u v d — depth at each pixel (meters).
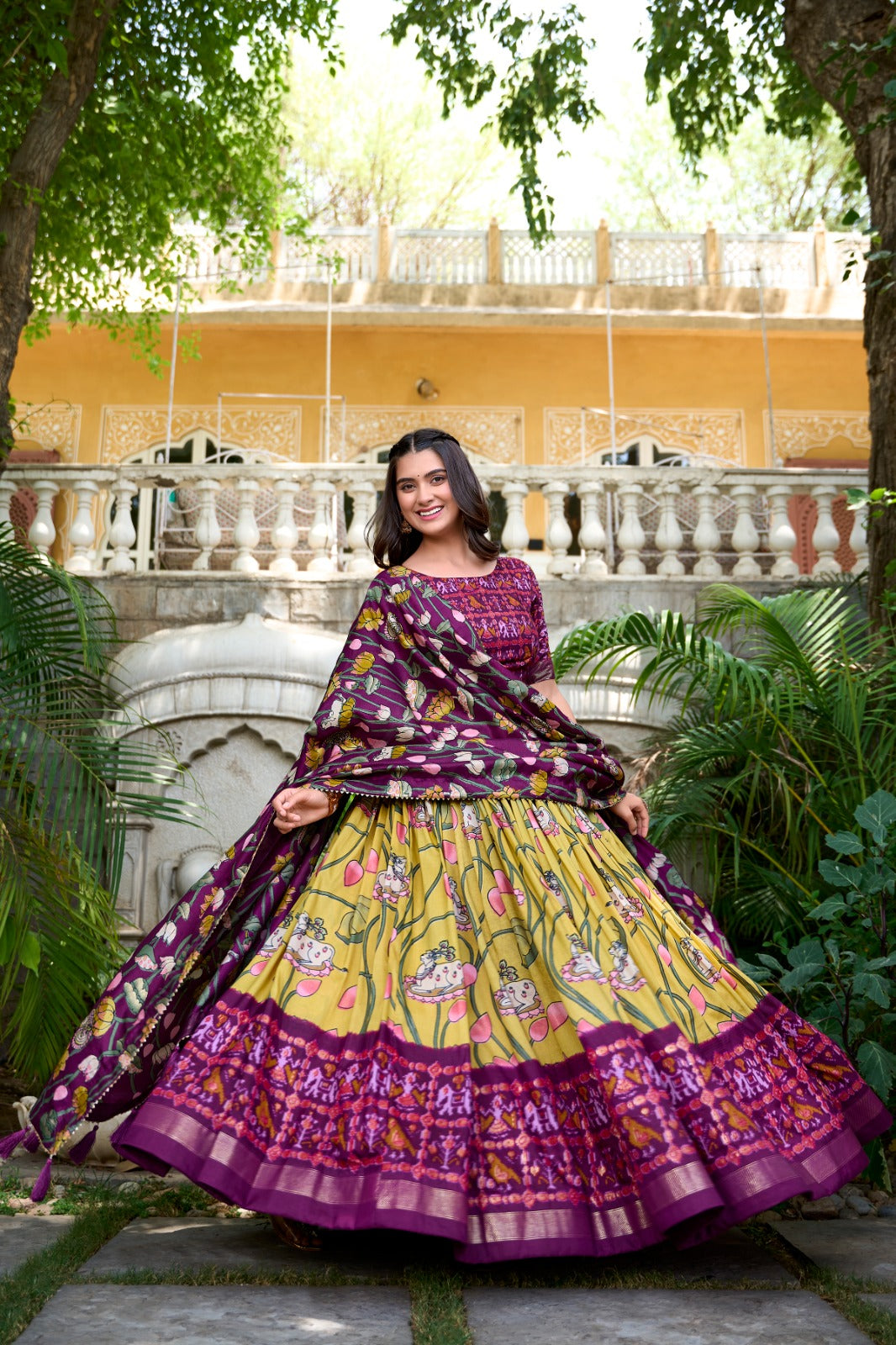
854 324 13.40
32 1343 1.54
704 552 6.64
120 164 7.61
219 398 13.38
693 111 7.68
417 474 2.47
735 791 4.84
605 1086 1.85
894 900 3.31
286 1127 1.88
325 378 13.65
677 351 13.83
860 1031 3.19
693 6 7.11
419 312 13.19
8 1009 5.37
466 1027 1.94
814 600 5.14
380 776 2.20
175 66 7.48
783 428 13.78
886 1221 2.54
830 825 4.56
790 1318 1.68
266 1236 2.20
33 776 4.46
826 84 4.91
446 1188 1.79
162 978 2.15
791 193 18.70
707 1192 1.74
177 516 7.70
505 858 2.13
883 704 4.43
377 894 2.12
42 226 8.09
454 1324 1.60
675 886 2.44
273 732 6.06
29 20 5.40
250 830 2.24
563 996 1.94
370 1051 1.94
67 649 5.41
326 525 6.68
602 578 6.43
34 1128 2.07
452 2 7.03
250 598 6.38
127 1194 2.73
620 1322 1.66
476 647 2.29
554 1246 1.80
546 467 6.65
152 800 4.53
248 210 9.40
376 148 17.67
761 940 5.06
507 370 13.77
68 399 13.62
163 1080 1.90
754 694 4.46
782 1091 2.08
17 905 3.98
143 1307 1.71
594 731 5.96
